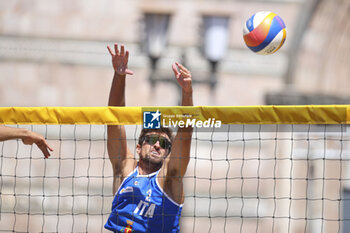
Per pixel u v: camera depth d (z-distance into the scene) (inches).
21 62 1417.3
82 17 1419.8
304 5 1365.7
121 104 736.3
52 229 1370.6
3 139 691.4
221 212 1381.6
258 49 777.6
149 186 695.7
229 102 1413.6
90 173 1387.8
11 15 1419.8
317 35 1370.6
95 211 1371.8
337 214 1354.6
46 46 1419.8
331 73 1376.7
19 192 1380.4
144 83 1405.0
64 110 724.0
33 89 1414.9
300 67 1379.2
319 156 1353.3
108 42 1419.8
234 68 1414.9
